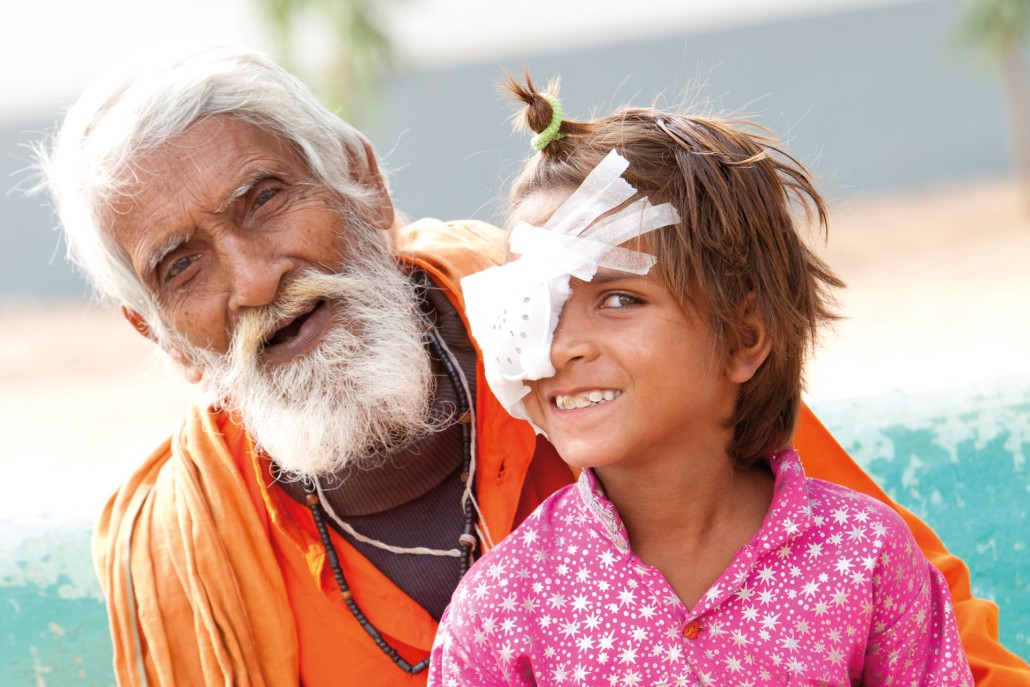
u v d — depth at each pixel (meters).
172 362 3.44
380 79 32.12
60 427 18.89
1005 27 36.78
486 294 2.51
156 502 3.26
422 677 3.18
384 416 3.18
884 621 2.52
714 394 2.51
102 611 3.56
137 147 3.07
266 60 3.33
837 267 26.36
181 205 3.07
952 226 30.83
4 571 3.55
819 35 56.91
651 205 2.44
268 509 3.21
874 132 52.12
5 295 40.69
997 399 3.71
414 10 32.62
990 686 2.81
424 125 52.50
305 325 3.23
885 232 30.88
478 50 73.00
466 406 3.30
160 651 3.07
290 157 3.22
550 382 2.46
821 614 2.46
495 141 51.62
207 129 3.09
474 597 2.63
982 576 3.70
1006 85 37.91
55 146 3.35
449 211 49.25
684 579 2.58
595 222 2.42
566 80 56.53
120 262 3.21
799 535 2.50
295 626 3.19
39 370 24.58
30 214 45.41
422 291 3.53
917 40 56.72
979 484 3.70
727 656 2.47
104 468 15.94
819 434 3.31
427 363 3.28
